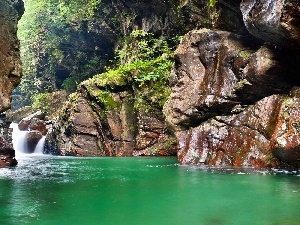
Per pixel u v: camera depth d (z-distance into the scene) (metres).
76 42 28.16
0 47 10.56
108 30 25.27
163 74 18.00
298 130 8.98
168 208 5.66
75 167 12.24
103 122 18.58
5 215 5.38
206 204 5.84
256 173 8.91
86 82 19.88
